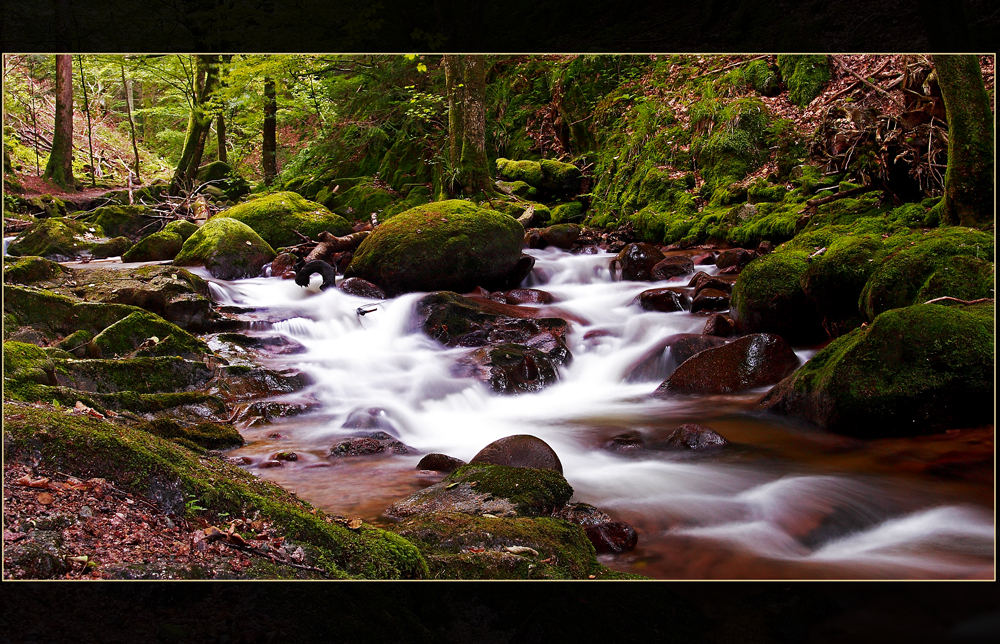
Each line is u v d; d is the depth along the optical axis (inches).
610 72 578.9
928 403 167.0
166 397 191.8
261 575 90.3
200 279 323.0
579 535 118.5
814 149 395.2
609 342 277.0
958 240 214.1
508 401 224.4
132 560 87.4
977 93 242.4
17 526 87.0
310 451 171.2
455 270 338.0
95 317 245.1
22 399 133.5
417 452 173.2
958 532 126.5
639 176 498.3
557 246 446.0
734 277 334.3
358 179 617.0
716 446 172.7
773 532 127.9
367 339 285.4
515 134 617.3
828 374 181.3
